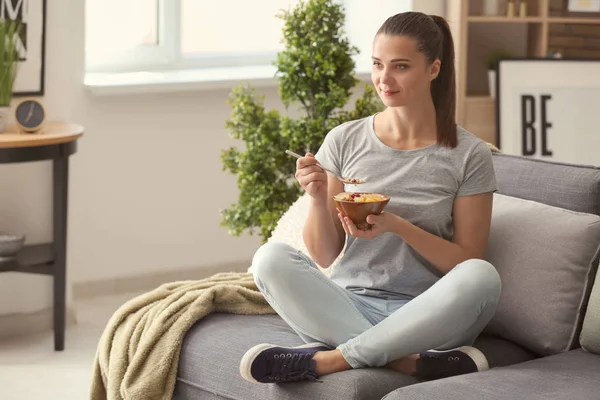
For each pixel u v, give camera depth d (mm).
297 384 2615
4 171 4527
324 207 2842
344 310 2729
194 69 5742
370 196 2666
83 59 5031
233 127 4312
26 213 4605
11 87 4344
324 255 2885
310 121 4121
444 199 2812
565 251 2865
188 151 5387
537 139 6031
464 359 2658
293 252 2748
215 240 5527
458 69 5914
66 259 4652
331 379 2564
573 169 3059
